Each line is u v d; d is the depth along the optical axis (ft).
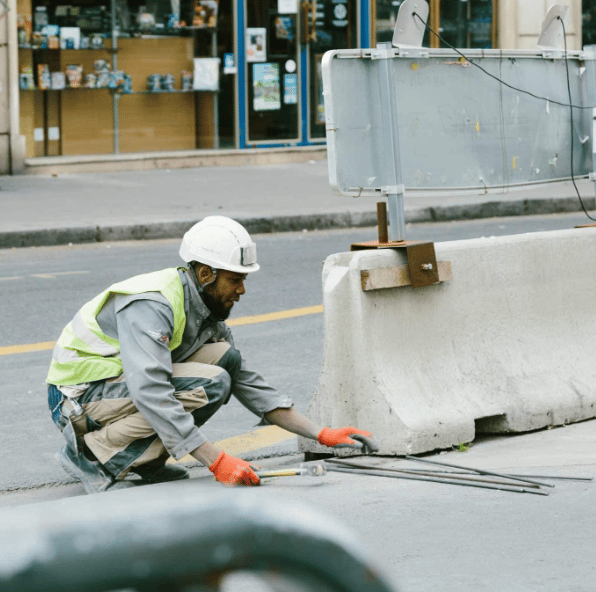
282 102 78.89
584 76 22.85
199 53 75.51
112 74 72.08
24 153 68.13
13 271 41.29
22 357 28.17
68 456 17.12
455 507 15.39
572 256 21.75
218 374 16.74
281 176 70.59
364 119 18.89
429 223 56.65
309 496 15.90
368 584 2.60
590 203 61.77
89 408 16.76
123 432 16.57
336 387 18.40
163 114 74.74
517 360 20.39
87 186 63.62
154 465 17.25
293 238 51.13
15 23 66.54
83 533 2.50
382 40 81.71
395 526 14.51
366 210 55.77
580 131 22.90
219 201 58.23
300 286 38.40
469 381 19.49
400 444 17.99
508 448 18.98
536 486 16.24
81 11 70.49
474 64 20.59
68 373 16.83
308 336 30.73
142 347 15.87
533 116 21.84
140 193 61.00
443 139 20.25
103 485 16.83
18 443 21.04
